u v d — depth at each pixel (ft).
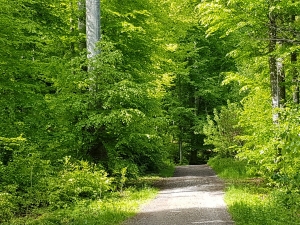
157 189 51.78
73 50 59.41
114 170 48.80
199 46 130.00
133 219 31.19
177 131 125.59
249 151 46.83
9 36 41.06
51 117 45.55
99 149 51.13
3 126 39.60
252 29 45.09
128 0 59.72
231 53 50.98
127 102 49.29
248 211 30.40
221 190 48.57
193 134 132.46
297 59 46.70
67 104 46.19
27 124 42.11
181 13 107.24
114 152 50.83
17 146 40.45
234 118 90.43
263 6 41.60
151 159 71.67
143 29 58.03
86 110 47.52
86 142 49.34
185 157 138.10
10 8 40.34
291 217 28.09
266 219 27.61
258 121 50.52
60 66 47.19
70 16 58.29
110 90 46.34
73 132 47.39
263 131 44.52
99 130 50.01
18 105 41.73
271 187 46.78
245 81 52.47
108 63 48.73
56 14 53.31
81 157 49.42
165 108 127.44
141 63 61.36
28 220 32.45
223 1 45.44
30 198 36.86
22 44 44.47
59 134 46.16
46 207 37.37
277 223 26.81
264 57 50.93
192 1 106.63
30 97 42.57
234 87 119.75
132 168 50.44
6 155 41.73
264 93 56.18
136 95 47.80
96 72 47.19
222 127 93.09
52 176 41.81
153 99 57.88
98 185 42.98
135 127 51.24
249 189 46.39
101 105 48.78
